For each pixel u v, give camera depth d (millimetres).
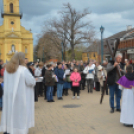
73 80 9328
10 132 4016
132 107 4984
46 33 34469
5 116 4102
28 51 55375
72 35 33500
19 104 4051
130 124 5039
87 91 11812
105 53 24062
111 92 6551
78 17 33375
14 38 52562
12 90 4062
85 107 7473
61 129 4941
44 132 4730
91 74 11109
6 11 52344
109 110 6883
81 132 4695
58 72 9289
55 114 6496
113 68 6402
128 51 26391
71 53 34406
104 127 5055
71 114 6453
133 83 4988
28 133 4660
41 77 9398
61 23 33906
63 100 9133
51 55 36781
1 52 52844
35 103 8539
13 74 4102
